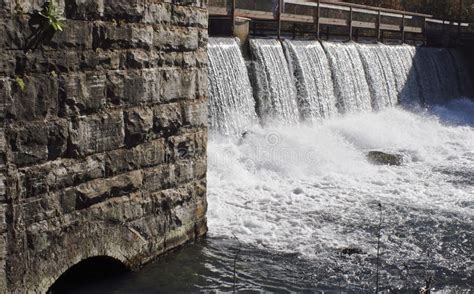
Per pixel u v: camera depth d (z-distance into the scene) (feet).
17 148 20.07
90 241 23.41
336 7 70.28
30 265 20.90
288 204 38.83
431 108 83.20
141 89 25.25
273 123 54.80
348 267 29.55
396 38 94.79
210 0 50.42
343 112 65.57
